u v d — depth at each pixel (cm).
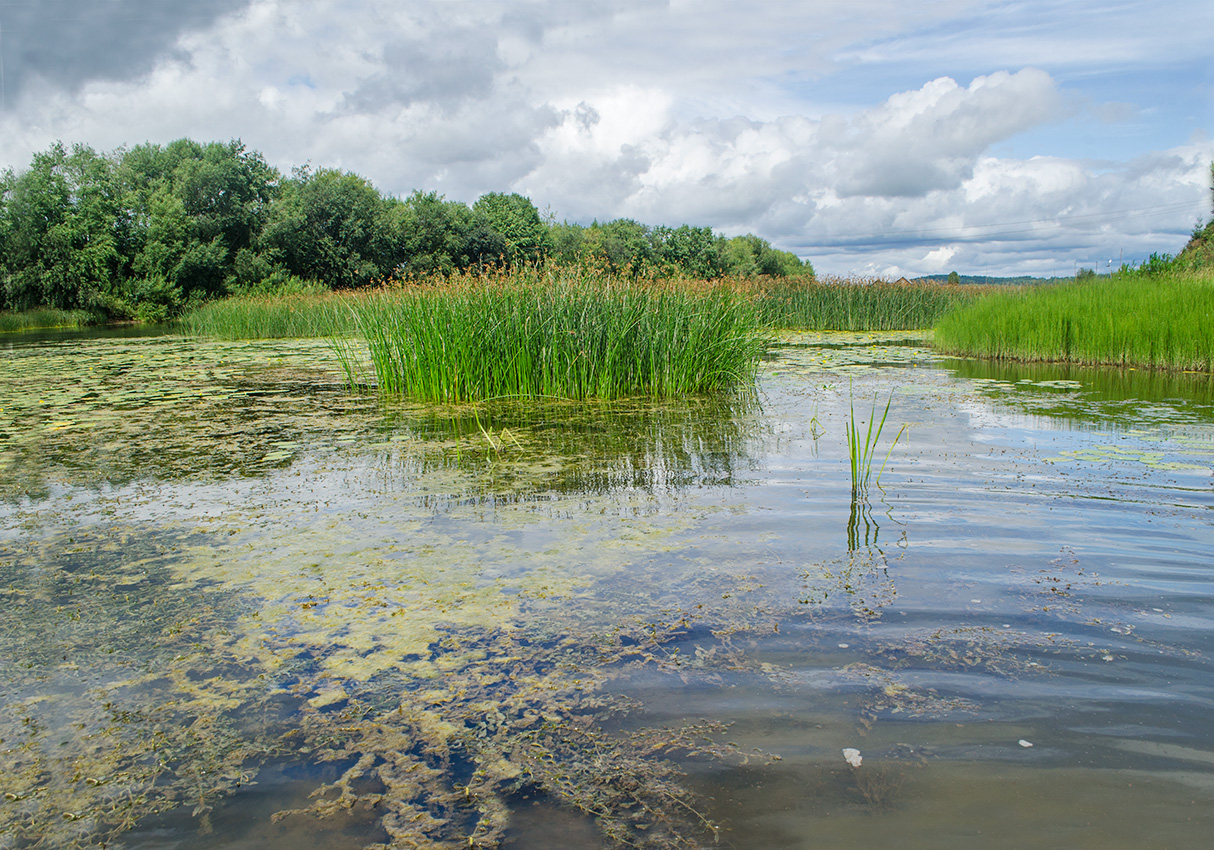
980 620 254
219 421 694
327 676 233
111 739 203
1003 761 178
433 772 184
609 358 791
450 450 558
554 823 164
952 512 376
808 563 312
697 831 158
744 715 202
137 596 297
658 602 278
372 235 3466
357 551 344
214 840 162
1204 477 425
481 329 795
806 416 664
